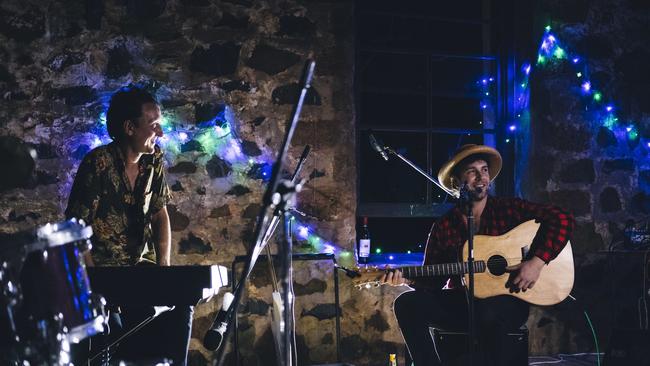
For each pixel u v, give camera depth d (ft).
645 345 11.52
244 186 14.08
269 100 14.29
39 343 6.56
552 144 16.14
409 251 16.65
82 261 7.04
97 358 9.02
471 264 10.09
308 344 14.23
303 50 14.52
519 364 11.02
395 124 16.08
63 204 13.05
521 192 16.19
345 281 14.56
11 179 12.80
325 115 14.58
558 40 16.38
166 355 9.29
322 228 14.43
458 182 12.35
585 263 16.11
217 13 14.07
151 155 10.13
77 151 13.19
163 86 13.69
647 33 16.89
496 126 16.79
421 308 11.55
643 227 16.06
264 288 13.99
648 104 16.92
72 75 13.19
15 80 12.88
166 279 8.00
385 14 16.07
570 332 15.93
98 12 13.35
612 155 16.60
